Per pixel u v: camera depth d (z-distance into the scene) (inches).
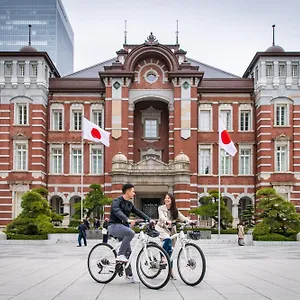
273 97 1978.3
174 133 2011.6
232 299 413.1
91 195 1745.8
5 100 2007.9
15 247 1266.0
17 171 1984.5
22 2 5644.7
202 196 2037.4
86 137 1728.6
